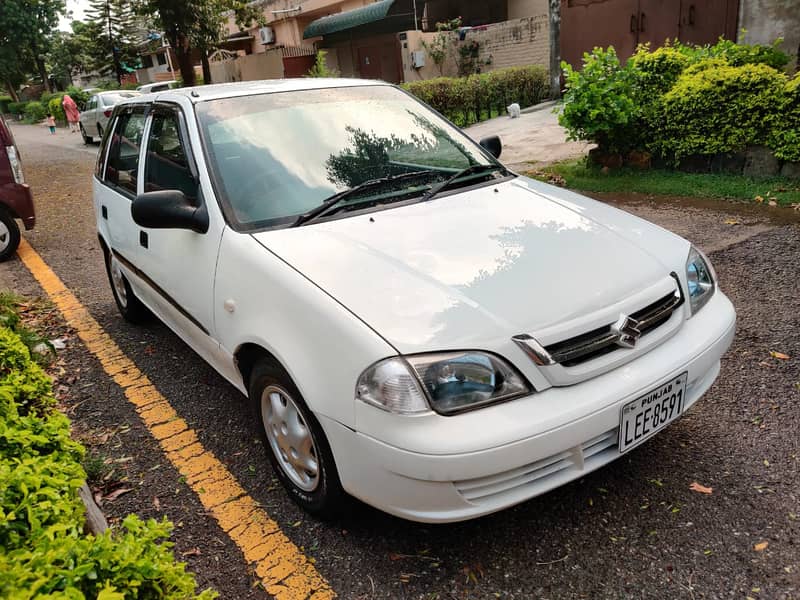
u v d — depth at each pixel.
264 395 2.71
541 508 2.59
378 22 21.02
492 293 2.31
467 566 2.34
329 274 2.45
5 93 53.00
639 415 2.32
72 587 1.23
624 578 2.24
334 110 3.52
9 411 2.07
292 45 25.78
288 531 2.58
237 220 2.89
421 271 2.43
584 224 2.89
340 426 2.21
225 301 2.81
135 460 3.15
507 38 16.81
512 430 2.05
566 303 2.31
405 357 2.09
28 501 1.50
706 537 2.38
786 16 10.03
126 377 4.02
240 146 3.18
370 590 2.27
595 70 7.42
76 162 14.62
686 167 7.37
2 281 6.19
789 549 2.29
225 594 2.30
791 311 4.04
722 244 5.25
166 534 1.57
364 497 2.25
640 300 2.44
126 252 4.10
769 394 3.23
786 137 6.34
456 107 13.98
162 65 40.06
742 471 2.71
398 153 3.42
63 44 46.66
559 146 9.88
